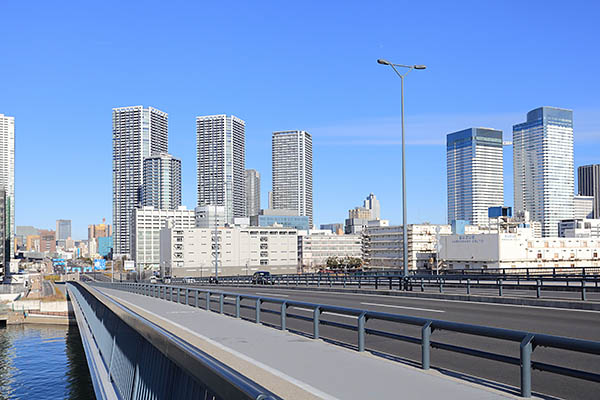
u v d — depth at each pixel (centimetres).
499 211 16438
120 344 1906
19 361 6184
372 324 1845
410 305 2475
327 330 1725
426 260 17938
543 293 3020
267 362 1018
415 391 780
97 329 2991
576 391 883
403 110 3500
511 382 951
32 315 10494
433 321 916
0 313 10319
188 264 18950
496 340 1452
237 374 614
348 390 786
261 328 1585
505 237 14625
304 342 1286
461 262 15612
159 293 3312
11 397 4638
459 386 812
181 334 1407
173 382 1002
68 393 4756
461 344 1385
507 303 2536
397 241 19162
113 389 1870
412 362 1020
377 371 928
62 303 10594
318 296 3350
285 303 1499
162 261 19588
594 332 1509
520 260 14750
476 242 15188
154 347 1245
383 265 19625
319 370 939
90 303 3731
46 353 6750
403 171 3441
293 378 873
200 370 738
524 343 725
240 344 1252
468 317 1916
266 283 6006
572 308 2269
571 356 1191
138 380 1425
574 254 15250
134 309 2102
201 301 2892
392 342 1447
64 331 9156
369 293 3578
